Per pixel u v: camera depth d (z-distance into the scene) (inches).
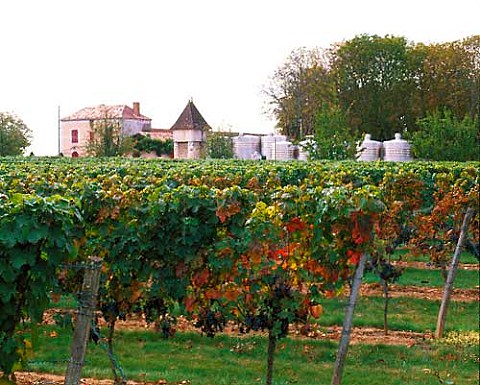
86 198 308.5
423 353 400.8
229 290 307.0
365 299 534.6
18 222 219.3
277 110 2439.7
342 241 323.9
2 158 1135.0
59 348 392.2
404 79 2347.4
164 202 301.7
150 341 414.0
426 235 551.2
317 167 696.4
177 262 309.0
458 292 574.6
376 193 319.0
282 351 397.4
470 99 2329.0
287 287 314.2
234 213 299.9
